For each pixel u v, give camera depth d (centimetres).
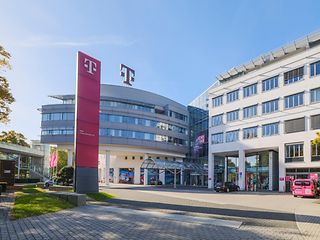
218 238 1109
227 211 1967
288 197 3622
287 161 4894
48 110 7262
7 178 3784
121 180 8850
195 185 8188
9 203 1942
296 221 1582
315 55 4606
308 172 4550
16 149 7112
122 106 7831
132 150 7731
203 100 8875
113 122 7462
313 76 4612
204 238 1103
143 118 7944
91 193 3000
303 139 4659
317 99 4538
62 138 7088
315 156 4472
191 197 3278
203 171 7844
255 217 1711
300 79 4794
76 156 3000
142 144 7788
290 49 5228
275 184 5431
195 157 8931
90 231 1164
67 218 1461
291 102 4909
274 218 1683
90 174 3105
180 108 9206
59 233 1112
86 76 3173
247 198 3350
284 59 5075
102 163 9869
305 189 3591
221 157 7312
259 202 2825
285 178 4888
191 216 1672
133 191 4166
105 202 2411
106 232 1155
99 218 1493
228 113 6150
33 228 1191
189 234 1166
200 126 8888
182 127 9194
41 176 8650
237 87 5950
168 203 2439
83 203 2080
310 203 2766
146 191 4319
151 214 1703
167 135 8512
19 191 3183
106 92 7688
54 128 7188
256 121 5494
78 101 3066
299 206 2459
